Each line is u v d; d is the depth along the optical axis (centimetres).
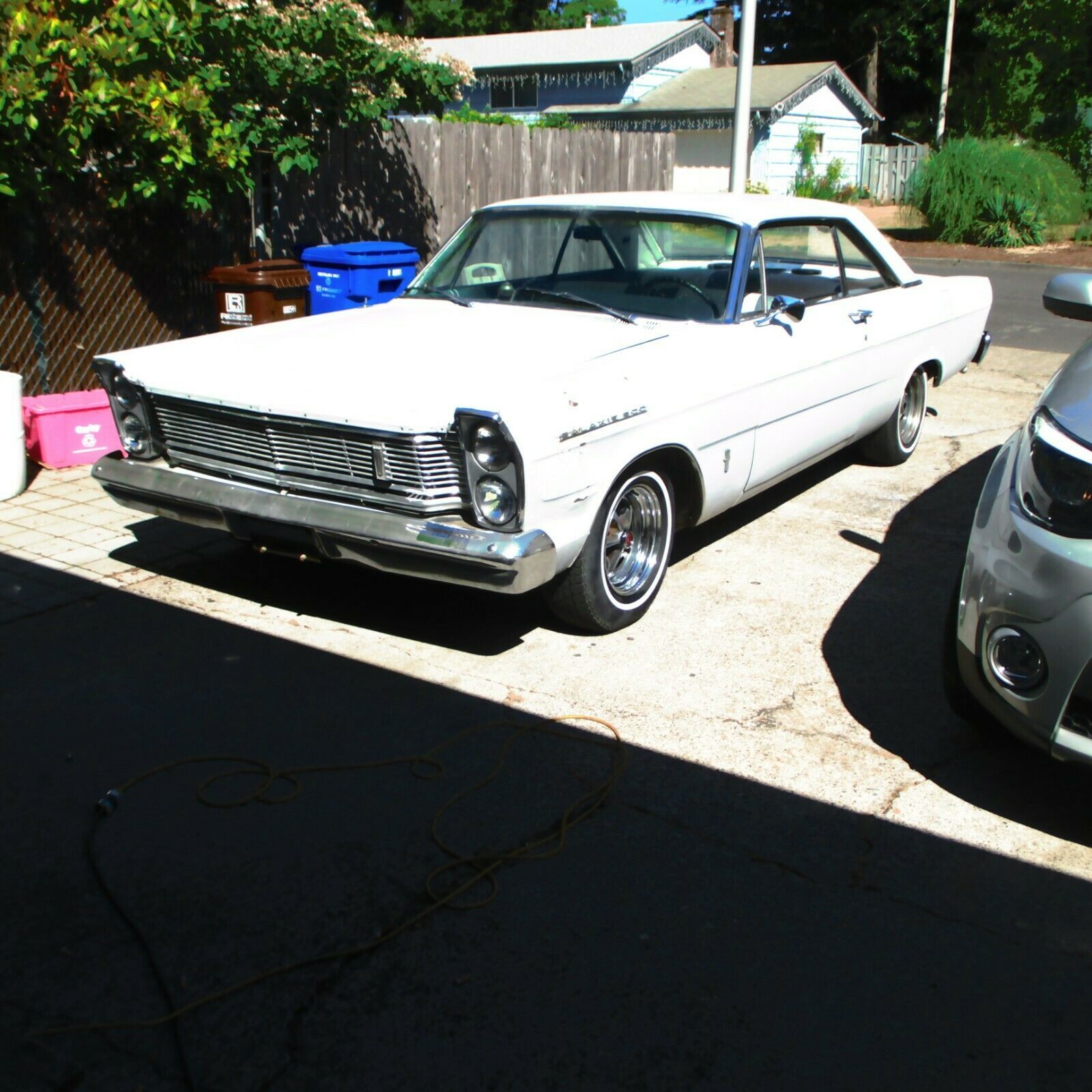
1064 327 1309
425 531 401
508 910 305
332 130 934
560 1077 250
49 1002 269
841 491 681
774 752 388
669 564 558
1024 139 2697
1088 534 323
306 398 417
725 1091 247
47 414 674
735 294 518
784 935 298
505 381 412
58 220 732
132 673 432
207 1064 252
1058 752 334
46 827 337
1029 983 284
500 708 413
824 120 3512
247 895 309
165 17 672
